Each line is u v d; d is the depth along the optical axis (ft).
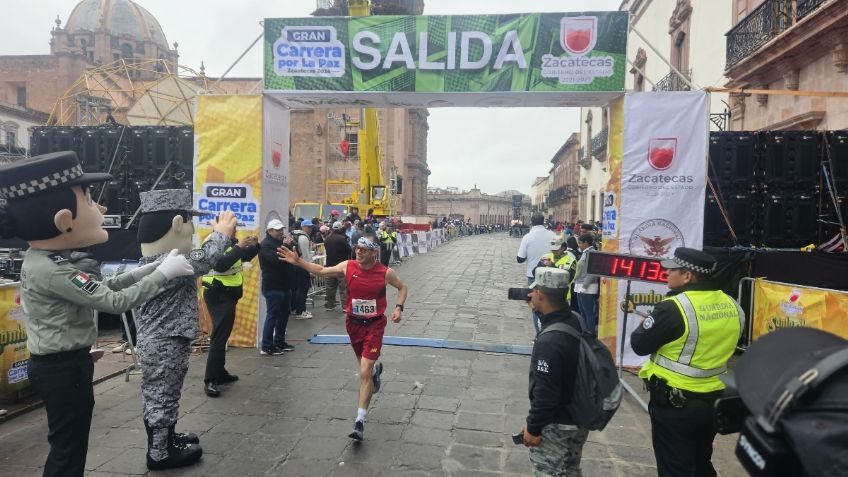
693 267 9.55
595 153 105.40
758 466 3.44
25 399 17.10
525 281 51.67
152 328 12.74
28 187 9.27
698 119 21.93
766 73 36.45
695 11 54.85
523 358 23.00
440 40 23.36
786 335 3.85
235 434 14.85
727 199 26.55
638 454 14.01
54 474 9.73
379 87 23.81
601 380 8.55
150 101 55.83
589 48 22.62
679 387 9.20
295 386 18.98
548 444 8.86
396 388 18.85
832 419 3.09
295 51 24.16
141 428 15.17
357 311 15.34
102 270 26.73
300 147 111.34
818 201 26.02
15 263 24.53
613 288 22.35
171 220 13.14
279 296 22.90
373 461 13.33
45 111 125.59
